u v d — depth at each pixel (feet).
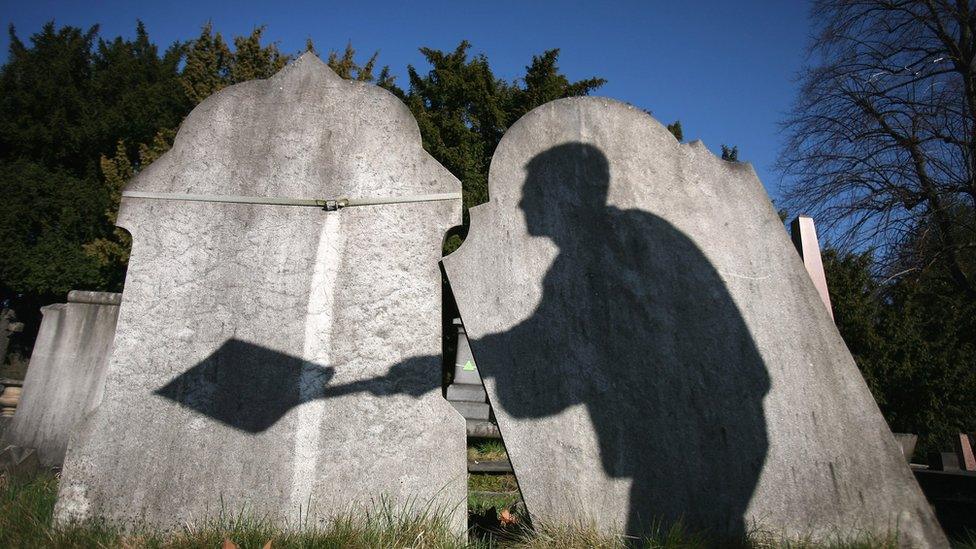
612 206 11.90
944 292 48.55
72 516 9.78
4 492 11.19
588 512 9.75
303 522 9.78
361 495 10.00
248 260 11.31
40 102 75.77
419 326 11.05
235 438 10.27
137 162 77.30
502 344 10.74
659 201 12.02
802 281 11.50
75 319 19.34
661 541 9.37
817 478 10.06
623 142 12.42
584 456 10.09
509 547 9.50
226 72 57.31
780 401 10.59
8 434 18.30
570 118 12.48
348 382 10.64
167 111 76.18
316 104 12.46
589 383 10.57
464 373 33.58
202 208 11.57
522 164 12.00
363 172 12.00
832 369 10.80
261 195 11.73
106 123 73.72
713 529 9.71
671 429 10.34
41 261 64.69
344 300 11.11
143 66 84.38
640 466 10.07
